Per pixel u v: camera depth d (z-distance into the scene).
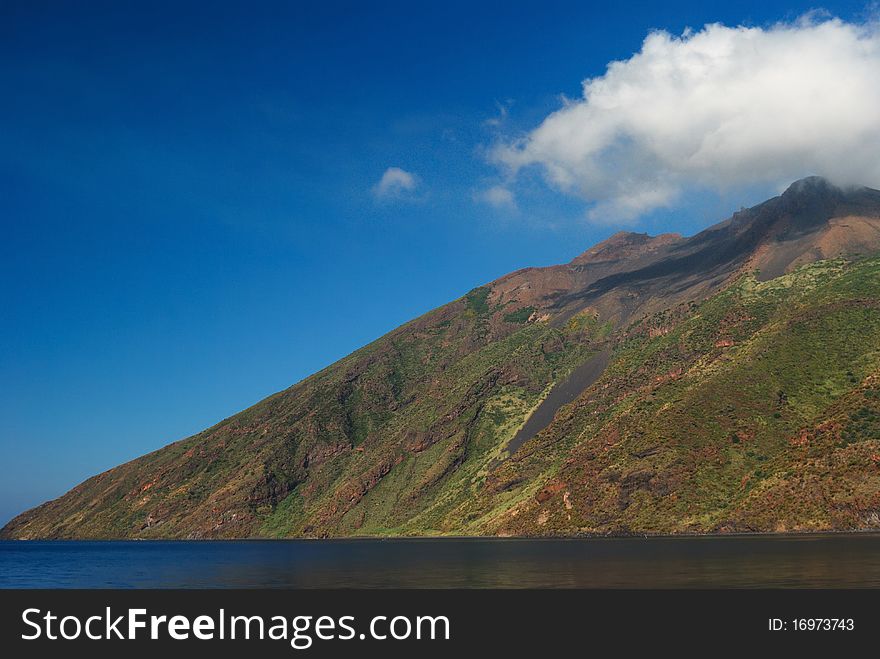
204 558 155.88
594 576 79.88
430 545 173.00
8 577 113.44
